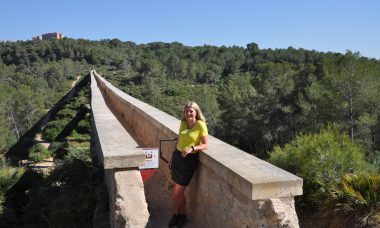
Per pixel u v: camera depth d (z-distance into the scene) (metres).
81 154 9.95
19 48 130.62
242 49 134.38
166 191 5.71
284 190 3.13
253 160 3.78
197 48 143.88
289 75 42.19
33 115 78.75
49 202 6.95
